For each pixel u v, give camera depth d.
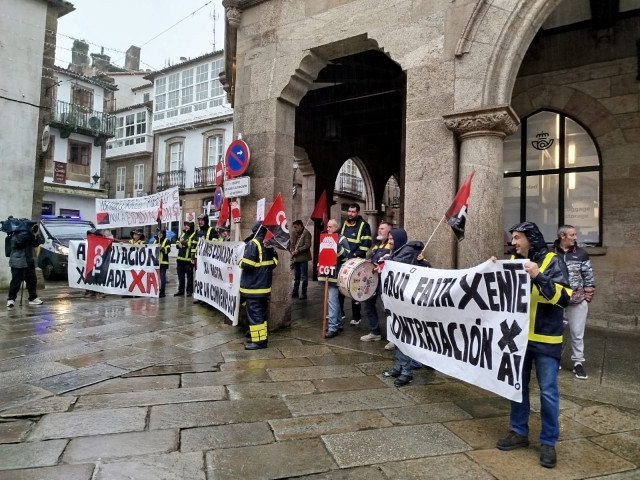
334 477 2.62
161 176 27.27
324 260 6.23
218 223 8.27
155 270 9.30
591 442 3.12
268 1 6.87
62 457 2.77
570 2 7.08
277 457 2.83
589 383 4.36
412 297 3.99
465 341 3.46
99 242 9.80
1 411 3.44
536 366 2.93
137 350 5.27
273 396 3.89
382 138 15.93
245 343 5.71
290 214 6.99
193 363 4.82
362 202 30.69
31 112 11.23
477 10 4.94
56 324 6.64
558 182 7.87
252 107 6.96
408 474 2.67
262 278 5.48
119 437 3.05
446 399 3.89
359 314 7.05
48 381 4.13
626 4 7.10
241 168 6.83
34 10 11.25
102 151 26.88
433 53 5.29
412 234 5.32
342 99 11.12
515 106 8.14
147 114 28.73
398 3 5.62
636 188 7.03
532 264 2.81
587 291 4.58
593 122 7.46
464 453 2.94
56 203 25.22
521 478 2.64
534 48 7.96
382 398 3.89
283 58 6.67
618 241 7.14
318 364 4.88
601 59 7.39
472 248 4.87
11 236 8.20
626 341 6.20
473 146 4.95
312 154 13.57
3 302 8.74
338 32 6.16
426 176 5.25
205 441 3.02
